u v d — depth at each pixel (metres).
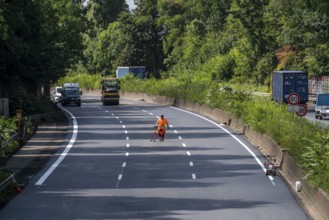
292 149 45.56
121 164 49.50
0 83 90.56
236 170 46.28
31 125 74.06
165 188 39.06
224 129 75.44
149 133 72.19
